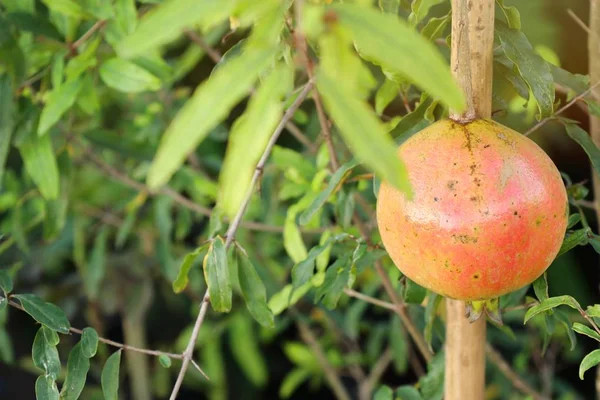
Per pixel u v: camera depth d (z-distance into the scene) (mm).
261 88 542
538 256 644
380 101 796
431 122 721
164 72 881
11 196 1140
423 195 638
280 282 1116
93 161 1105
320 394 1541
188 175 1070
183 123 525
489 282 641
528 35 912
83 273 1217
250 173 538
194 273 1199
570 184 795
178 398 1528
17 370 1471
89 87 868
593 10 789
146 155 1064
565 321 771
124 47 540
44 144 867
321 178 865
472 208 630
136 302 1234
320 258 864
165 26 540
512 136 649
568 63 923
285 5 586
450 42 723
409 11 809
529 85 699
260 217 1145
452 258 637
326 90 534
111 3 840
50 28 858
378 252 797
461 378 750
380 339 1213
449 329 751
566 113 923
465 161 637
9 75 848
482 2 674
